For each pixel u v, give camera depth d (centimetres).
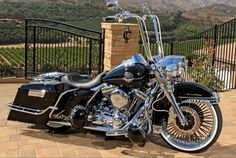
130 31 684
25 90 442
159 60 389
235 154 402
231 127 493
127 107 394
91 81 417
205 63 773
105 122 404
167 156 390
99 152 396
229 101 643
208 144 395
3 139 427
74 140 431
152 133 428
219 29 858
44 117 437
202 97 389
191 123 396
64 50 827
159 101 400
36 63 827
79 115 409
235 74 807
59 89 429
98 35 811
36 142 421
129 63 395
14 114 447
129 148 411
